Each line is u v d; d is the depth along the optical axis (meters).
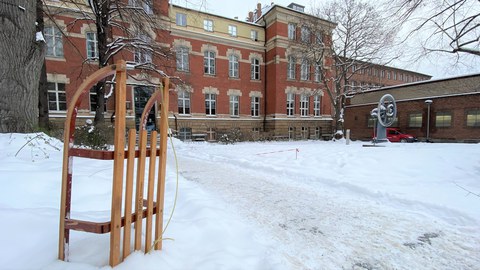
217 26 23.95
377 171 6.63
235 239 2.89
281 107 25.38
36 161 4.62
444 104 20.16
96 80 1.87
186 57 22.27
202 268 2.19
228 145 17.05
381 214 3.91
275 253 2.65
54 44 16.45
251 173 7.09
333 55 23.38
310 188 5.47
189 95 22.53
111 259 1.86
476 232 3.26
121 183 1.88
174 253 2.35
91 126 9.82
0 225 2.16
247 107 25.53
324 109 28.25
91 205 3.20
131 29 15.00
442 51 8.66
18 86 5.65
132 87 18.03
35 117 6.11
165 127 2.29
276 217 3.73
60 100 17.06
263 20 26.66
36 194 3.23
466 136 18.80
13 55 5.54
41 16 8.74
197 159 10.09
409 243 2.98
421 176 6.02
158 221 2.28
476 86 18.73
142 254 2.08
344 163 7.66
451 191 4.83
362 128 26.94
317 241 2.99
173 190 4.62
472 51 8.00
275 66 25.03
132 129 1.96
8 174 3.46
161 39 19.25
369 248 2.85
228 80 24.45
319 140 25.12
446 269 2.46
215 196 4.67
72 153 1.90
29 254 2.00
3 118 5.51
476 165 6.50
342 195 4.97
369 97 26.91
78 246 2.15
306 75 26.88
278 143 19.92
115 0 11.88
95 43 17.81
